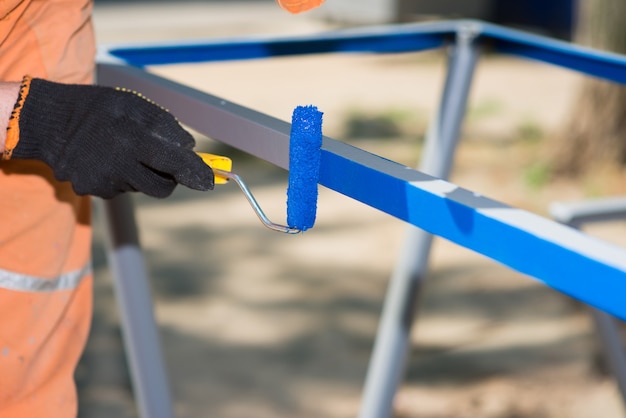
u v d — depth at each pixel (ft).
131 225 7.68
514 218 3.67
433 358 15.43
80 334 6.13
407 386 14.56
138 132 4.45
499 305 17.37
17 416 5.72
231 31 46.06
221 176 4.45
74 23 5.63
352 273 19.10
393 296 10.52
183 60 8.33
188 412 13.83
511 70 37.68
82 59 5.78
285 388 14.60
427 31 9.55
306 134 4.26
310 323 16.80
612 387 14.34
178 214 22.54
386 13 47.24
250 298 17.84
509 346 15.79
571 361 15.21
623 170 24.04
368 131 29.58
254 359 15.49
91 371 15.03
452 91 9.79
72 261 6.00
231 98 33.91
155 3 53.78
